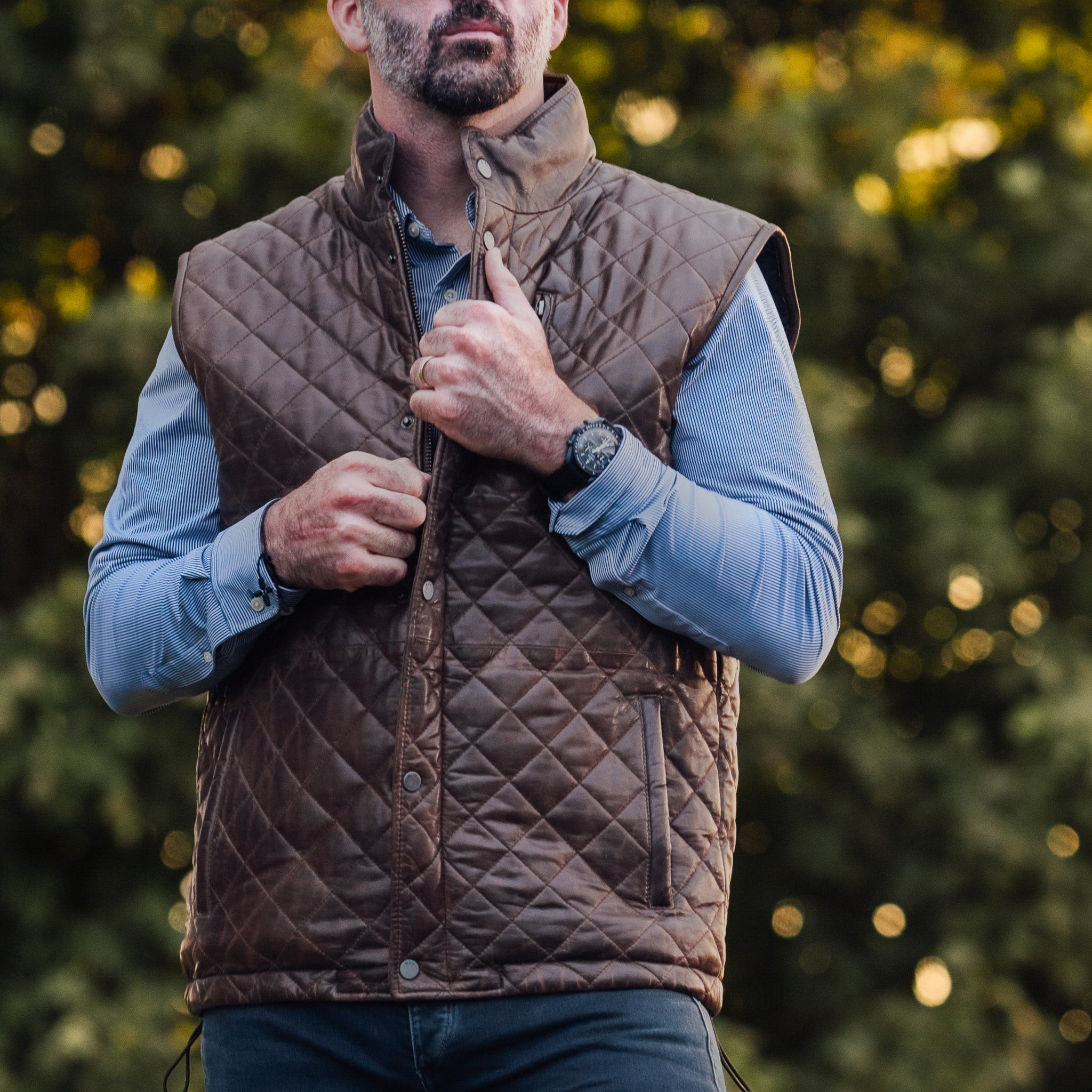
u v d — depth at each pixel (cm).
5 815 2328
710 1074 601
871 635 2733
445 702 605
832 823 2598
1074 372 2570
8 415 2531
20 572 2547
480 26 655
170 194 2422
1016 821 2500
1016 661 2623
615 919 595
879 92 2539
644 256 656
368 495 609
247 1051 620
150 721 2300
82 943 2320
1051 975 2522
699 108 2658
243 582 629
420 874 591
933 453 2641
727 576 611
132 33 2316
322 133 2362
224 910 631
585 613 616
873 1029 2473
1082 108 2789
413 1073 598
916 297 2688
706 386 648
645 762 613
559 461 607
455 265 661
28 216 2462
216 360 670
